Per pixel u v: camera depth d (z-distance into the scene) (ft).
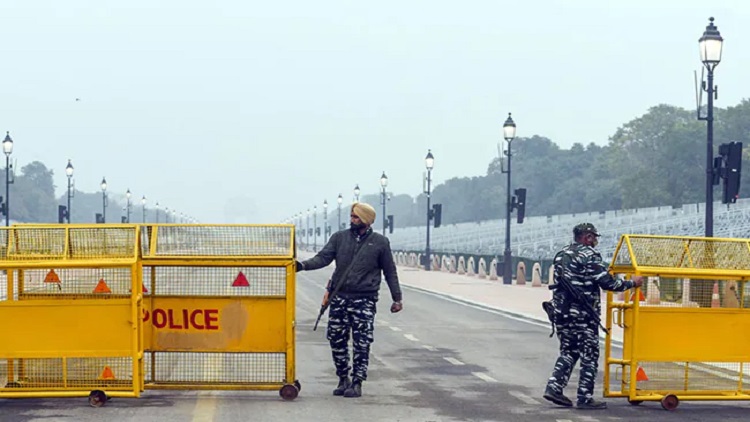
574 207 470.39
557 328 39.68
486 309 98.37
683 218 228.84
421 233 417.28
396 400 40.88
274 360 40.98
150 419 35.91
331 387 44.27
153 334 40.11
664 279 40.40
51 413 37.01
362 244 41.01
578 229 39.73
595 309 39.22
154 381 40.27
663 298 40.40
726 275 39.91
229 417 36.42
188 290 39.93
